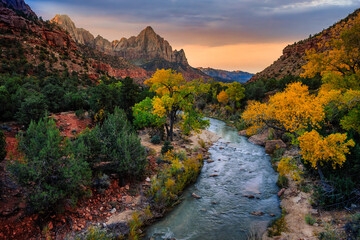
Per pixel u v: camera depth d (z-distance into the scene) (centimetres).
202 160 2048
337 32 1864
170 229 1011
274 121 1438
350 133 1356
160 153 1969
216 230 1005
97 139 1287
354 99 1251
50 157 896
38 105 1667
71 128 1870
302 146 1079
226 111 6206
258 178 1667
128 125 1702
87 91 4691
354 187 1059
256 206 1236
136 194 1242
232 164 2005
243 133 3522
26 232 773
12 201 845
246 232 982
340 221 901
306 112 1184
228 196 1377
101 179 1173
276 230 961
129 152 1311
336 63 1858
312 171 1395
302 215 1041
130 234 912
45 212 873
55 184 912
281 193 1354
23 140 940
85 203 1043
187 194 1401
